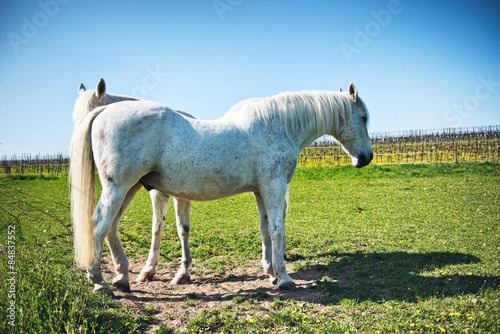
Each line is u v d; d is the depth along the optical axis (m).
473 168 17.19
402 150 27.42
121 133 3.60
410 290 3.90
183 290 4.38
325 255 5.72
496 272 4.36
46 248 5.39
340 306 3.63
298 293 4.11
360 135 5.12
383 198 11.52
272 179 4.15
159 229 4.95
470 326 3.06
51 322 2.78
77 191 3.66
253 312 3.55
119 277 4.07
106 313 3.27
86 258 3.63
